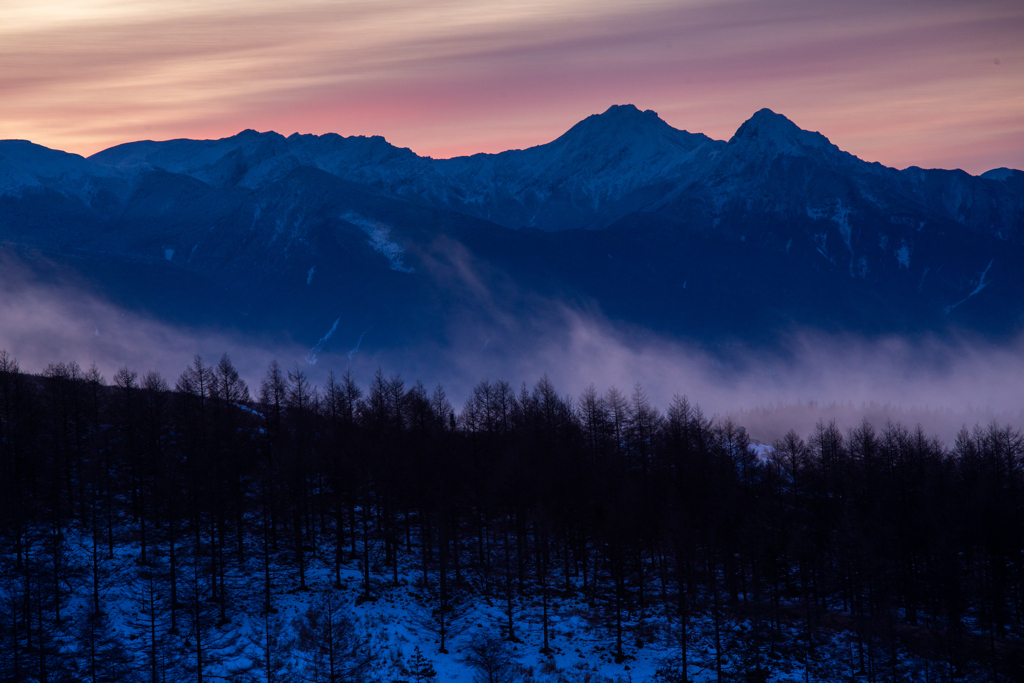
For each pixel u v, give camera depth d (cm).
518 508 8475
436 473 8556
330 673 6525
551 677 6812
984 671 7025
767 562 8231
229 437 8831
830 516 8794
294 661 6825
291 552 8738
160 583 7744
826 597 8744
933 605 7888
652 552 9012
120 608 7388
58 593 7275
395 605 7862
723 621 7825
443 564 7888
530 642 7406
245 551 8638
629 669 7050
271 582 8112
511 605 7975
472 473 9081
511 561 8606
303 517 9119
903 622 8012
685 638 6956
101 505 8731
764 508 8688
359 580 8288
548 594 8406
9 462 8719
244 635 7200
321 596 7900
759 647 7462
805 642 7594
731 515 8531
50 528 8444
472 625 7606
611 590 8588
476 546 9212
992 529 8162
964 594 7631
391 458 8644
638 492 8719
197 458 8175
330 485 8531
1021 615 8075
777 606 7925
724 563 8300
